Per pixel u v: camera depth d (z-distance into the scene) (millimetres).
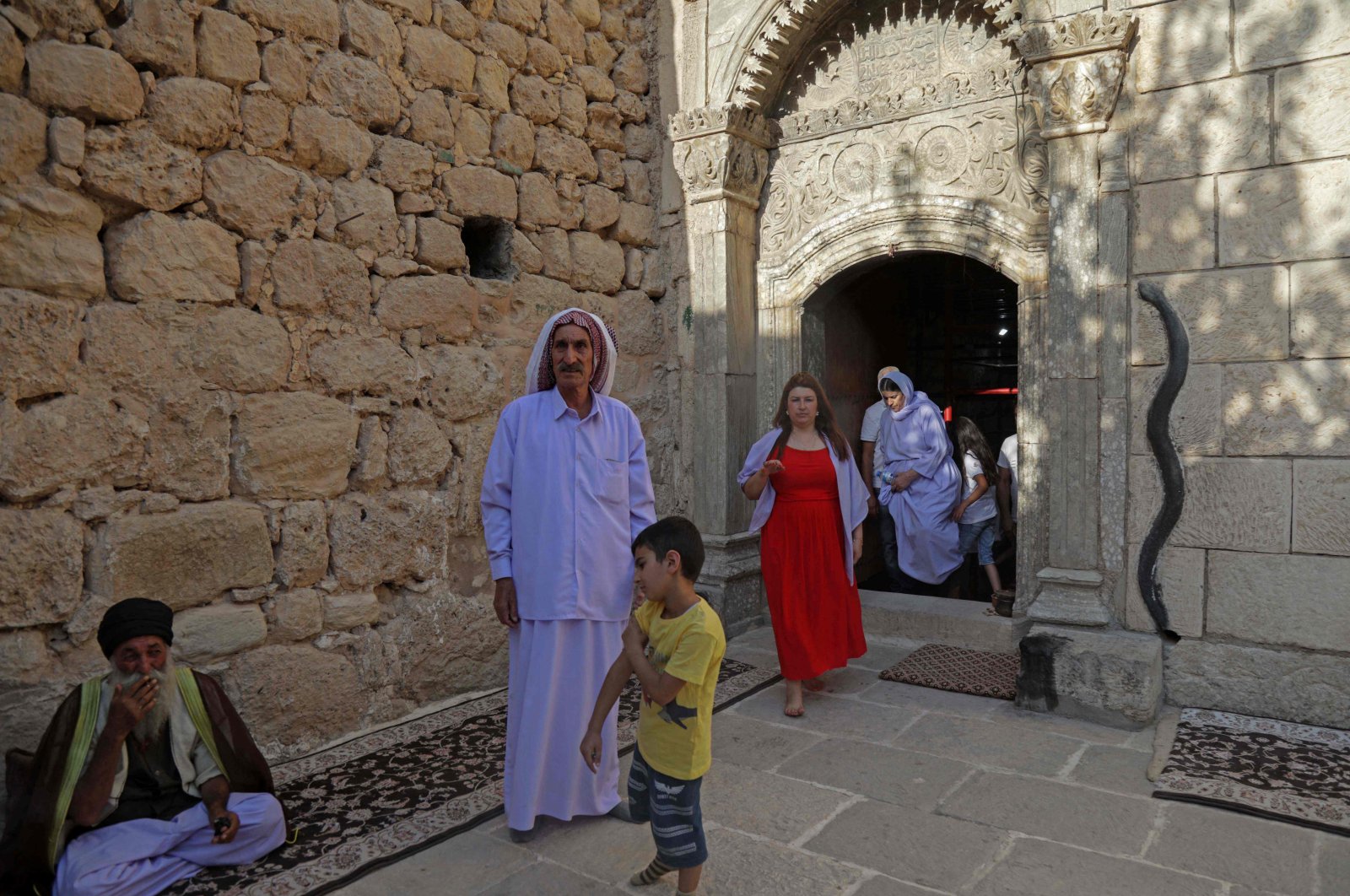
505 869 2836
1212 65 3912
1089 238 4195
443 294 4461
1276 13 3775
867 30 5359
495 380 4699
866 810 3189
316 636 3910
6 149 2994
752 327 5789
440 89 4480
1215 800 3154
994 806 3199
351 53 4066
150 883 2629
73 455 3145
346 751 3809
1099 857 2826
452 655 4461
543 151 5043
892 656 5098
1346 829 2930
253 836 2814
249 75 3668
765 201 5746
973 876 2732
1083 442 4230
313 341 3916
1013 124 4793
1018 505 4945
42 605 3066
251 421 3676
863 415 6613
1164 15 4004
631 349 5609
